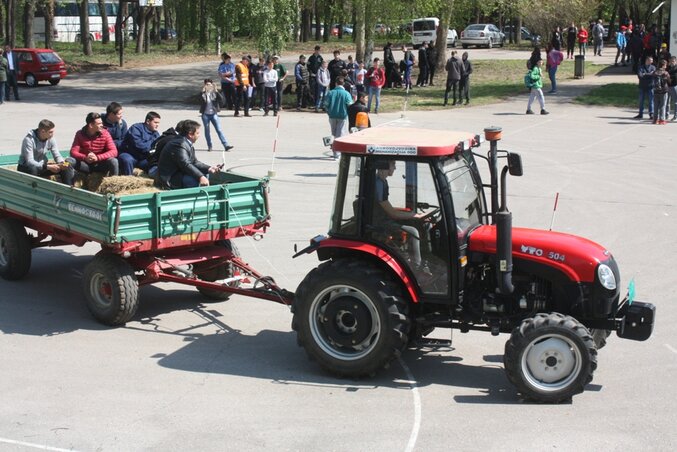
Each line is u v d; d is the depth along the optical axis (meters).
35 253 12.86
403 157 7.84
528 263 7.77
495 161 8.09
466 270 8.01
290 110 30.88
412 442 6.73
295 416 7.25
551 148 22.14
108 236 8.97
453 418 7.21
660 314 9.99
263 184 10.16
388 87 36.97
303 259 12.30
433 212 7.82
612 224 14.35
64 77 39.91
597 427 7.00
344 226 8.17
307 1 44.28
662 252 12.64
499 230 7.49
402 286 8.04
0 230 11.23
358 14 35.97
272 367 8.42
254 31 31.33
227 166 19.28
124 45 63.00
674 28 32.94
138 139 12.04
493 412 7.33
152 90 37.28
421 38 57.41
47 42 55.19
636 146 22.44
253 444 6.72
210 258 9.90
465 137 8.29
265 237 13.48
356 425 7.07
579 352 7.35
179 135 10.52
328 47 64.56
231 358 8.66
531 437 6.81
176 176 10.37
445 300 7.85
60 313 10.08
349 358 7.99
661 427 7.00
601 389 7.86
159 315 10.05
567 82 36.81
